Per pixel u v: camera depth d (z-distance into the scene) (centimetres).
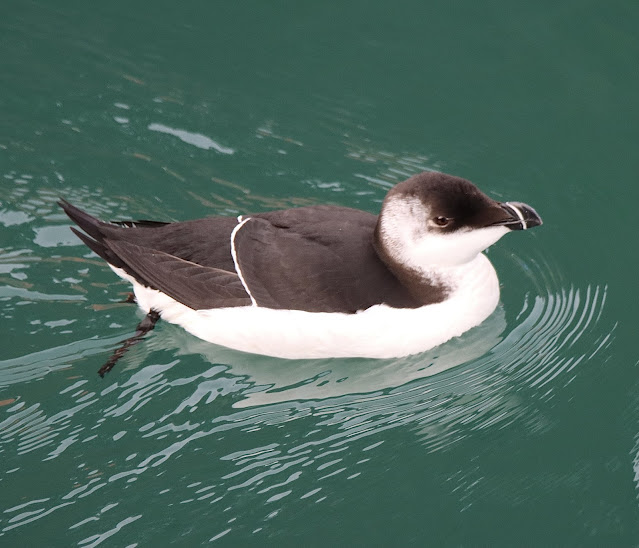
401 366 793
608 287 880
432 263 736
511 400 776
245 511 680
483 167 986
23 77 1046
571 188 970
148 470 704
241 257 739
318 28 1141
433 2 1162
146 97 1040
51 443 718
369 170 979
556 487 701
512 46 1116
